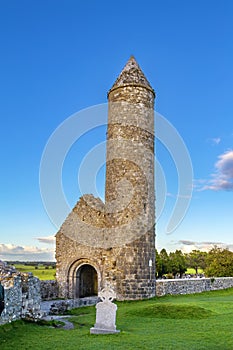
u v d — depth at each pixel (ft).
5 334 47.14
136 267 88.89
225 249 203.82
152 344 43.19
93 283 105.81
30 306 60.34
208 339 45.44
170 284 100.01
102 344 43.27
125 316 64.59
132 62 102.17
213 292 117.60
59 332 50.85
